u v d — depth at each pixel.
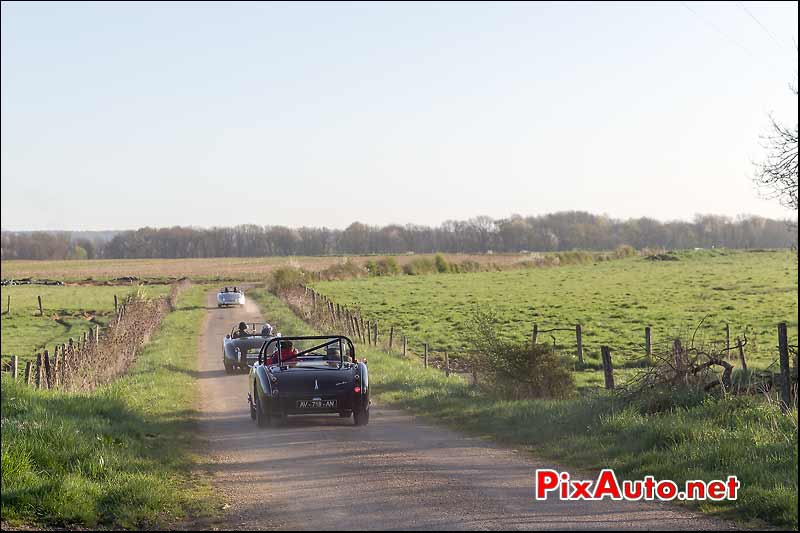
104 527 7.51
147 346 33.97
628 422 11.61
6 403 13.66
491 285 76.94
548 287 71.81
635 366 27.08
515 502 8.11
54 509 7.75
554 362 16.80
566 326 40.19
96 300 67.88
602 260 127.31
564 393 16.67
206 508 8.09
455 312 50.34
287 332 36.75
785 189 15.04
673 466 9.10
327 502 8.24
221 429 14.23
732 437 9.90
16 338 42.47
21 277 104.81
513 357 16.81
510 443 11.96
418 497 8.37
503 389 16.72
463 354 30.16
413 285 78.25
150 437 12.45
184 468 10.23
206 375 25.02
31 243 162.38
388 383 20.52
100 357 23.44
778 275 77.44
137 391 18.91
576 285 73.50
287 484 9.22
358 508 7.94
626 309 48.66
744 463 8.80
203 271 122.69
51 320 52.78
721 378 13.04
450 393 17.44
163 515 7.89
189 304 63.91
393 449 11.51
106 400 14.80
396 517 7.55
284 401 13.76
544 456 10.77
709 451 9.29
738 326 37.47
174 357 28.69
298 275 74.81
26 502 7.84
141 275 112.19
